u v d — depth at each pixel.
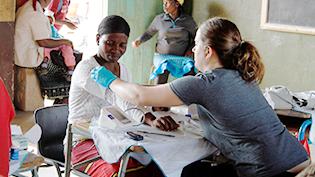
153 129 2.40
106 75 2.42
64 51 5.27
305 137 3.16
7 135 2.00
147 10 6.34
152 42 6.46
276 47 5.46
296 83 5.30
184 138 2.32
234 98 2.19
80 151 2.60
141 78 6.45
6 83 5.14
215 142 2.33
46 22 5.19
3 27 4.99
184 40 6.00
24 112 5.30
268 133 2.23
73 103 2.68
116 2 6.08
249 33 5.74
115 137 2.28
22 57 5.19
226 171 2.44
